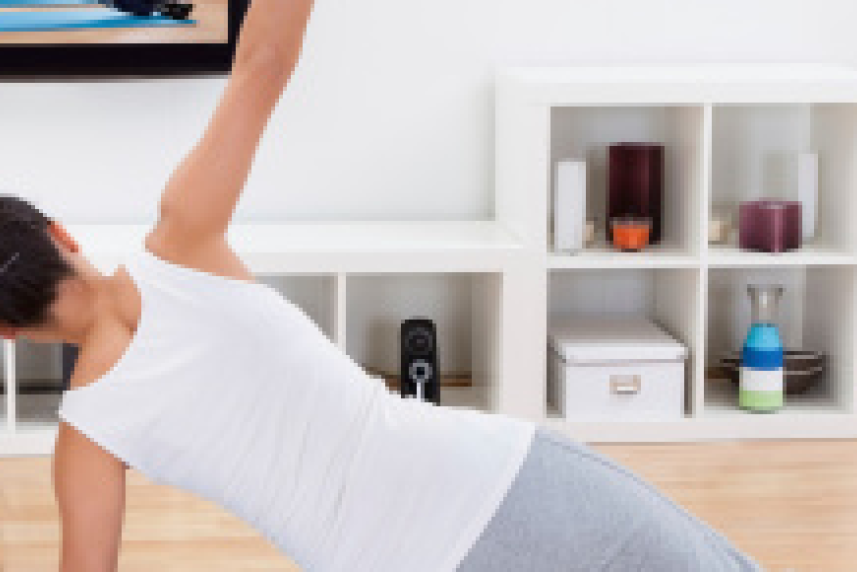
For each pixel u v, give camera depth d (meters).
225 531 3.64
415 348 4.32
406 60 4.61
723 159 4.71
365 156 4.64
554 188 4.56
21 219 1.76
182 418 1.74
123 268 1.79
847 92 4.21
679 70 4.48
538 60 4.64
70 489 1.74
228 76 4.50
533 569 1.78
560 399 4.35
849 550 3.50
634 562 1.79
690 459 4.16
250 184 4.62
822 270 4.57
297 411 1.76
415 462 1.78
